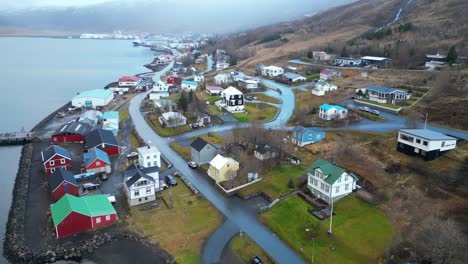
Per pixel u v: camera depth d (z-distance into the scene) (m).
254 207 49.53
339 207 47.72
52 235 43.28
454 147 57.50
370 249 39.62
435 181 50.16
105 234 43.38
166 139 75.75
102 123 86.19
